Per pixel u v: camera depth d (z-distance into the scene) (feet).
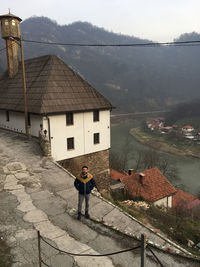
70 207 26.86
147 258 19.62
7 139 56.44
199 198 115.24
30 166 38.70
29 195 29.35
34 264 18.35
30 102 54.90
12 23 68.64
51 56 61.87
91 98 60.03
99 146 63.00
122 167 143.64
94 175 63.26
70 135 56.18
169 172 144.66
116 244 21.17
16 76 69.92
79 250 20.16
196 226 57.47
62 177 34.91
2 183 32.40
